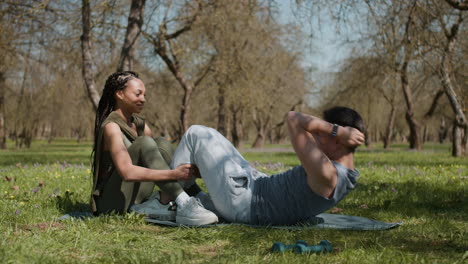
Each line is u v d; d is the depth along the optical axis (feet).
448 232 11.61
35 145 147.23
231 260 9.00
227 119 125.08
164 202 12.89
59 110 107.34
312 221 12.41
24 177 25.62
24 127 107.76
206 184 11.99
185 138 12.21
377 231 11.78
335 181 10.80
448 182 23.39
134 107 13.20
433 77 62.69
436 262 8.75
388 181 25.20
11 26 51.01
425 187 21.59
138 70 72.23
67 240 10.21
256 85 82.79
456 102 57.06
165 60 69.36
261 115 117.50
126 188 12.98
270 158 60.39
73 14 49.85
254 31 72.64
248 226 11.90
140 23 45.52
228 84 80.74
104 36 51.13
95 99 45.16
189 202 12.12
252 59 79.66
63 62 58.80
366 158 58.18
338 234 11.36
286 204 11.62
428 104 118.83
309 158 10.62
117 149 12.33
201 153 11.92
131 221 12.35
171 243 10.53
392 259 9.01
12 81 96.43
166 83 85.76
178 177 12.10
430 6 38.06
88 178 25.68
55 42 54.85
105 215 13.00
